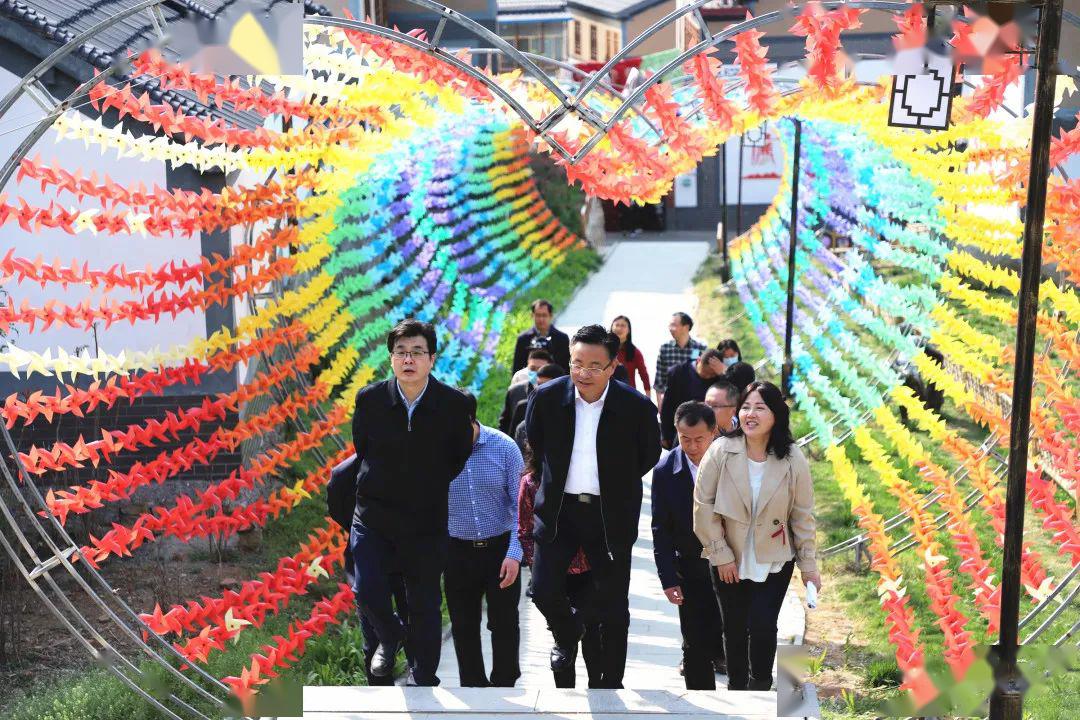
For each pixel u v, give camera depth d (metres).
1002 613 5.85
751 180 35.16
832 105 8.80
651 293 25.97
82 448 7.58
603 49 39.47
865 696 7.79
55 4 10.95
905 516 10.49
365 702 5.98
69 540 6.46
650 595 10.19
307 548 8.55
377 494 6.27
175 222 9.04
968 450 9.43
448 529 6.79
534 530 6.61
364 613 6.47
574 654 6.75
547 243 25.27
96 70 10.09
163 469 8.15
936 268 10.25
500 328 17.89
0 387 11.16
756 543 6.51
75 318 7.52
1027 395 5.62
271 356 12.47
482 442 6.93
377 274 13.40
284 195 8.85
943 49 6.50
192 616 7.05
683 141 7.13
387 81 7.68
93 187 7.11
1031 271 5.54
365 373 11.48
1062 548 7.36
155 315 8.03
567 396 6.48
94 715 7.13
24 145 6.44
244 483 8.91
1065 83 7.46
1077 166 14.10
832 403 12.20
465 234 20.12
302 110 7.70
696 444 6.85
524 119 6.77
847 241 21.59
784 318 17.86
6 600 8.64
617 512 6.46
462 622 7.05
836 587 9.99
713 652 7.02
